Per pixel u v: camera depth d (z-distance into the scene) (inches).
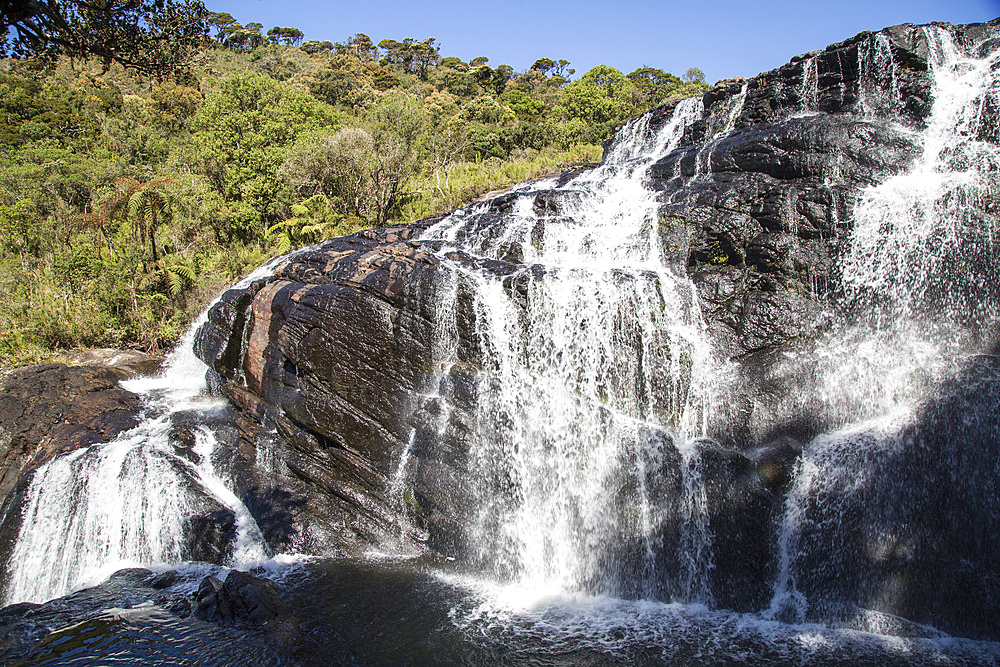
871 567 342.6
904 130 446.0
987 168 394.6
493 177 1013.2
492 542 401.4
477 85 3083.2
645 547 377.4
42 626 326.0
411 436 425.1
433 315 424.8
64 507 436.5
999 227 365.4
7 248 958.4
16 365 687.1
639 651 312.8
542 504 405.4
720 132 578.6
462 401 417.7
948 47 461.4
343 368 443.2
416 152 1093.1
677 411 408.8
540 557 397.4
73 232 978.7
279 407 477.1
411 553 415.2
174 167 1210.6
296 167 986.1
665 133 668.7
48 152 1327.5
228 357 542.6
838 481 359.9
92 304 792.9
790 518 362.0
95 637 313.6
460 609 352.8
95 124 1660.9
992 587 323.0
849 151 436.8
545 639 323.9
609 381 418.0
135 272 849.5
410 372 429.7
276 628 320.2
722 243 447.5
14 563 415.5
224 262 914.1
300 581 378.9
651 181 550.0
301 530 422.0
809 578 352.8
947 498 340.5
